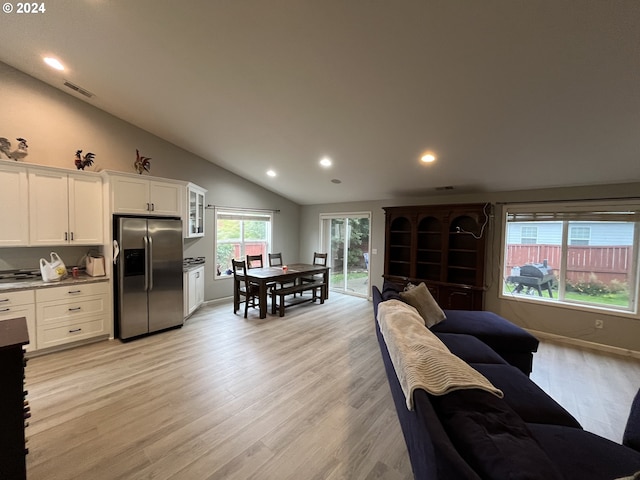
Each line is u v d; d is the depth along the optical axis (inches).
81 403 90.8
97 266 140.2
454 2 68.8
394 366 66.7
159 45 97.7
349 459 70.4
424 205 188.1
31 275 135.7
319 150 160.9
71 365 115.6
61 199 130.6
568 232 154.0
